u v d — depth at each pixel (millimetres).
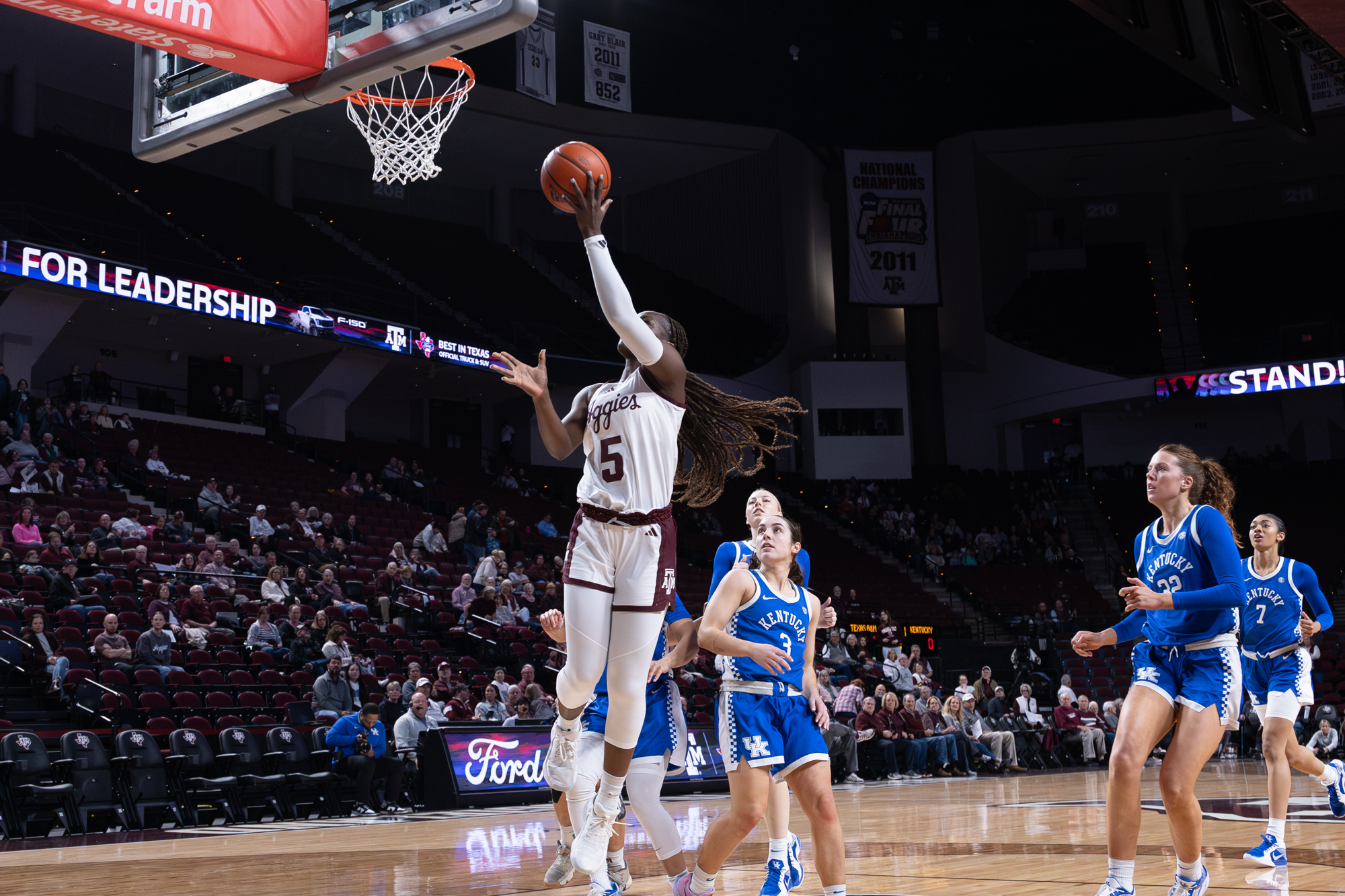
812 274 27719
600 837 3242
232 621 12430
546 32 24750
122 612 11391
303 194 26375
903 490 26703
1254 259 30641
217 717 10641
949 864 5113
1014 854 5543
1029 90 28891
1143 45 8812
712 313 27141
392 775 10188
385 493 19906
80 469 15172
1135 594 3510
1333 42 9508
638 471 3156
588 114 25969
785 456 27406
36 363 19391
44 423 15453
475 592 15398
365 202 27156
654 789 4008
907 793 11305
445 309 24672
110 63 22078
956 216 28750
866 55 27344
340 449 21094
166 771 9242
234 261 21953
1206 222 31672
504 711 11797
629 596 3156
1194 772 3555
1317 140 28422
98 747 8844
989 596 23984
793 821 8070
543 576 18094
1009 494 27547
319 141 25594
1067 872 4762
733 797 3668
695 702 13820
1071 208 31750
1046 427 30125
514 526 18703
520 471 23531
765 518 3797
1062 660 20672
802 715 3701
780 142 27531
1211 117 28078
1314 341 26656
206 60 5566
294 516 16312
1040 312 29641
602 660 3158
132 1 5027
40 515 13500
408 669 12586
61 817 8875
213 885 4910
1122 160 29641
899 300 27422
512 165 27562
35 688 10234
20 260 15891
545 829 8125
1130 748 3547
